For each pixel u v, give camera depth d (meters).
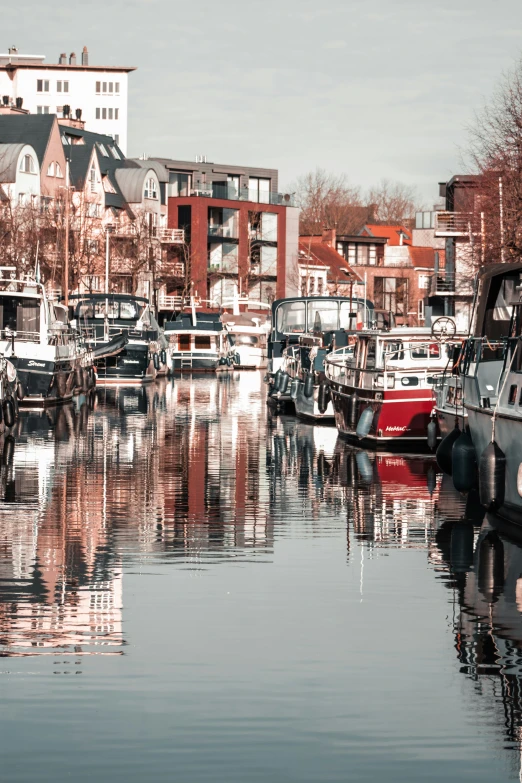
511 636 14.63
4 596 16.41
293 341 58.56
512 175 61.06
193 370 100.19
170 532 21.36
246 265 130.75
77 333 60.78
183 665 13.42
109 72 176.75
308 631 14.78
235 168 141.38
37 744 11.22
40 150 109.56
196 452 35.12
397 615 15.59
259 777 10.55
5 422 40.78
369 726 11.68
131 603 16.08
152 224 121.06
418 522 22.59
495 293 29.36
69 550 19.56
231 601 16.23
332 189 181.62
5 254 90.56
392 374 36.41
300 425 45.78
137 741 11.29
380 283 154.50
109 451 35.00
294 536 21.08
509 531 21.66
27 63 176.00
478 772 10.66
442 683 12.91
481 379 26.16
